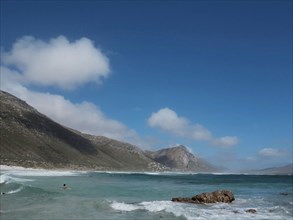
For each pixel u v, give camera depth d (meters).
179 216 25.20
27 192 38.59
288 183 94.94
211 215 26.98
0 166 117.88
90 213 25.34
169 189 55.66
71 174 110.25
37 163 149.25
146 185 66.31
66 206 28.22
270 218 26.86
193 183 82.56
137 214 25.66
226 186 72.06
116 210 27.09
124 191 48.00
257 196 47.56
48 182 60.03
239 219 25.84
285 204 36.88
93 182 68.81
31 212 25.03
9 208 26.81
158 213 26.30
